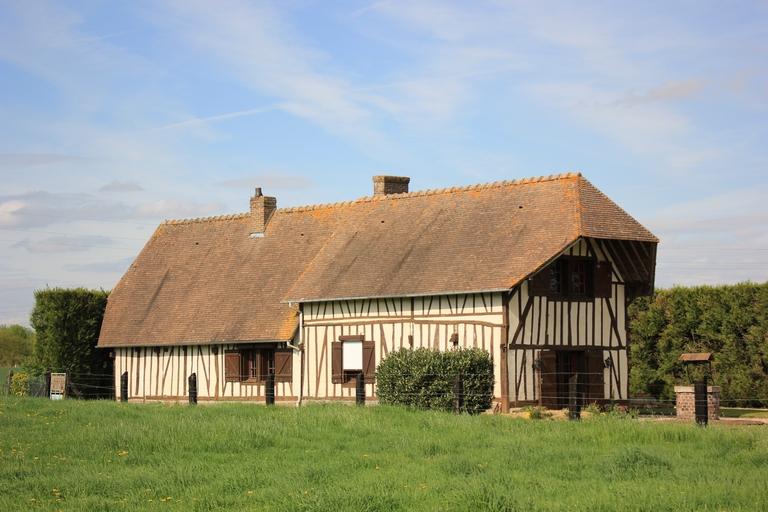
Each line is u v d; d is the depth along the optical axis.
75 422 20.30
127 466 15.69
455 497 12.30
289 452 16.50
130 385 34.75
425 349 25.45
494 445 16.72
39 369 35.09
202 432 18.05
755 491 12.41
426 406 24.48
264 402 31.12
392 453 16.31
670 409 28.84
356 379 26.34
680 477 13.68
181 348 33.38
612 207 27.34
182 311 34.22
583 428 17.92
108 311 36.38
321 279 30.56
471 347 25.94
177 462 15.66
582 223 25.97
